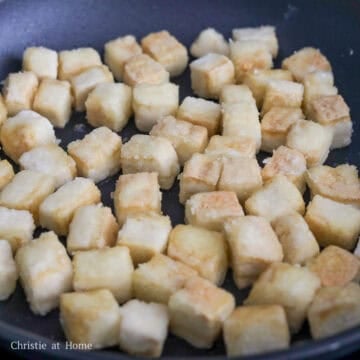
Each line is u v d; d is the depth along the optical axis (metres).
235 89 0.33
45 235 0.27
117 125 0.33
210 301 0.24
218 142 0.31
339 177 0.29
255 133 0.31
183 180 0.29
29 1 0.36
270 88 0.33
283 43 0.37
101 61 0.36
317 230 0.28
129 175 0.29
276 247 0.26
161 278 0.25
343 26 0.36
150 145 0.30
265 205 0.28
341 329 0.24
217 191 0.29
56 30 0.36
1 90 0.34
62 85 0.33
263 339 0.23
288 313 0.25
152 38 0.36
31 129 0.31
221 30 0.37
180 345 0.25
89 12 0.37
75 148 0.31
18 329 0.22
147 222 0.27
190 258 0.26
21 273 0.26
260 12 0.37
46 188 0.29
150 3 0.37
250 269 0.26
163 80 0.34
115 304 0.24
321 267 0.26
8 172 0.30
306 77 0.34
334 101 0.32
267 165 0.30
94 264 0.26
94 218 0.28
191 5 0.37
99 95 0.33
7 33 0.35
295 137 0.31
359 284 0.26
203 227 0.28
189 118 0.32
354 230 0.28
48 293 0.26
